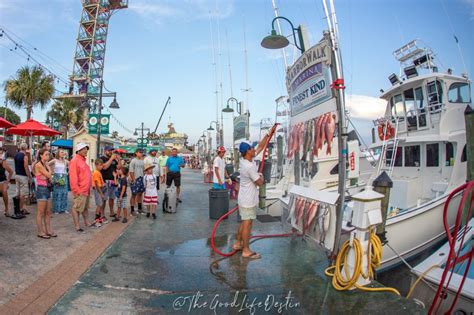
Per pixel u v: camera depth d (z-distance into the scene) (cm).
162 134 6381
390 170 996
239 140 1584
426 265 585
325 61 491
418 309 366
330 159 975
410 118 1023
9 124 873
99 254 546
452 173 881
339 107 470
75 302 372
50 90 3469
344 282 422
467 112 747
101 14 5441
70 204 1027
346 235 609
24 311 338
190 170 4550
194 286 427
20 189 791
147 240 653
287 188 1137
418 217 763
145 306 370
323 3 483
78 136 1605
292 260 532
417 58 1076
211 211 884
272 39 585
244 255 548
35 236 628
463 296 492
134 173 905
